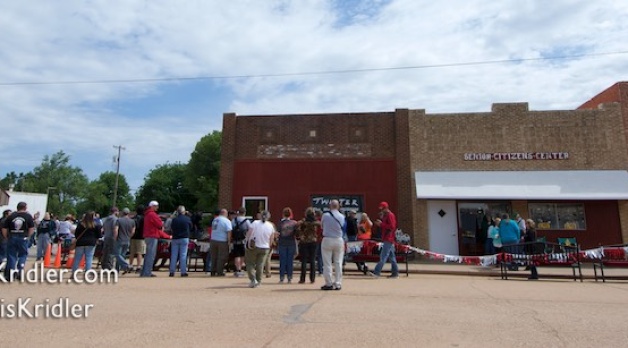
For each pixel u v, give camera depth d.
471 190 19.66
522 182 19.78
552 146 20.38
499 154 20.55
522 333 5.48
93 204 100.88
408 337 5.22
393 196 20.80
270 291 9.08
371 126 21.59
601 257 12.71
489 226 18.89
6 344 4.77
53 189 93.81
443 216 20.25
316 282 11.10
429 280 12.07
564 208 19.81
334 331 5.47
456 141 20.94
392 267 12.98
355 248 13.98
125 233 12.94
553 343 5.00
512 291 9.62
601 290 9.98
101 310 6.73
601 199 18.91
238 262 12.59
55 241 19.06
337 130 21.72
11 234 10.62
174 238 12.44
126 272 13.02
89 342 4.86
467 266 16.64
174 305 7.21
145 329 5.50
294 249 11.08
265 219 10.14
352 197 21.03
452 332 5.50
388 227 12.77
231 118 22.31
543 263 12.57
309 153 21.64
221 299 7.89
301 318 6.23
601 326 5.92
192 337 5.10
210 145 68.38
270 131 22.06
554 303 7.90
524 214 19.88
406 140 21.17
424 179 20.38
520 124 20.70
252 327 5.64
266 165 21.75
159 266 15.02
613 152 20.08
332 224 9.49
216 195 66.75
